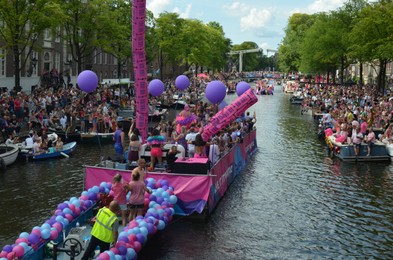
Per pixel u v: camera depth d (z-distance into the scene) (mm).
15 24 35562
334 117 33812
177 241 12539
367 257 11891
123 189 12109
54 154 23469
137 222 11445
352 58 65438
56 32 42562
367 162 23609
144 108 17578
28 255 9773
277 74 170000
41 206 15336
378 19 45688
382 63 51375
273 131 35531
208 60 93250
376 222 14484
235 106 18641
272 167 22250
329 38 66000
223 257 11609
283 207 15836
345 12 66375
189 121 20219
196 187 13898
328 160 24094
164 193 13258
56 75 48031
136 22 16750
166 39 70375
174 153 14961
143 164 12516
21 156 22266
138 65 17234
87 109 34500
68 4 43594
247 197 16922
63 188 17625
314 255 11930
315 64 77375
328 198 17000
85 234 11812
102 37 47062
